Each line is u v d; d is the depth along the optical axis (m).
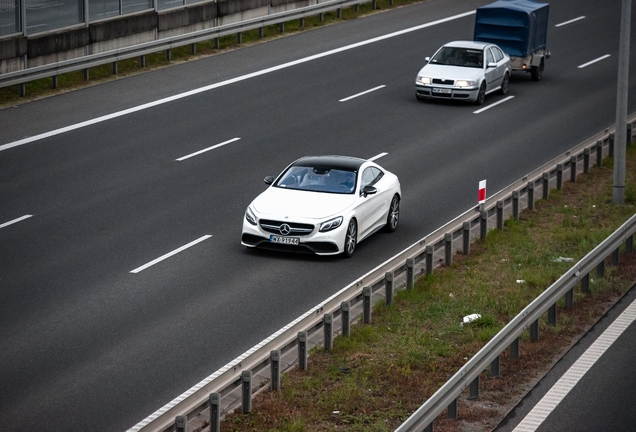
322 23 54.03
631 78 46.00
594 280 21.59
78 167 30.22
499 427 14.77
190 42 45.34
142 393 15.82
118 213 26.05
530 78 46.19
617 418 15.04
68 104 37.47
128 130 34.56
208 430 14.62
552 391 16.09
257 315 19.34
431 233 23.05
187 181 29.17
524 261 23.31
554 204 28.41
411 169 31.11
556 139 35.28
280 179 24.44
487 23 45.16
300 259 23.00
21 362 16.84
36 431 14.46
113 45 43.25
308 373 16.83
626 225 22.08
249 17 51.00
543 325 19.05
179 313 19.31
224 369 15.75
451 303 20.30
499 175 30.66
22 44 38.78
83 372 16.55
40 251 22.91
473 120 37.88
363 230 23.86
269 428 14.71
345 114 37.84
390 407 15.62
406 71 45.12
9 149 31.80
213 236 24.42
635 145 35.47
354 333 18.55
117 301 19.88
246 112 37.53
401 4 60.59
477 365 15.22
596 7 62.09
